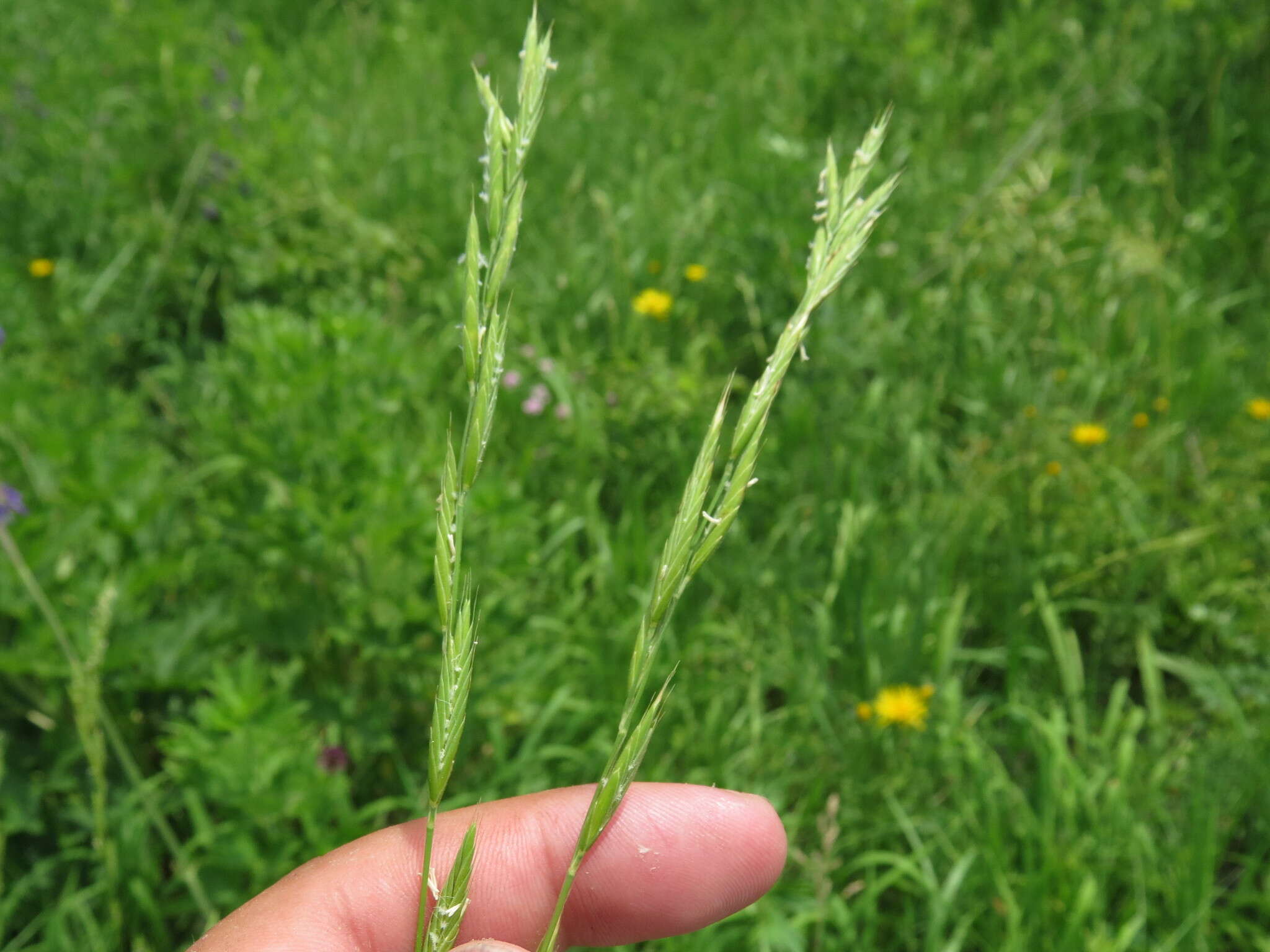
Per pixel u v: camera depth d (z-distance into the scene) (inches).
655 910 43.5
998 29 213.9
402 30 233.0
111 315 144.1
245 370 106.3
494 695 91.5
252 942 39.1
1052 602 116.2
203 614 89.3
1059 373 140.0
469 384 22.3
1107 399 140.8
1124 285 154.6
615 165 183.6
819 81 200.5
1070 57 200.4
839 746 94.4
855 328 141.6
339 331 108.6
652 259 158.9
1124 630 113.3
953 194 168.9
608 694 100.0
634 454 129.9
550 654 97.0
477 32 238.8
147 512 95.1
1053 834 89.2
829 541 117.2
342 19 241.9
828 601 108.7
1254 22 190.7
